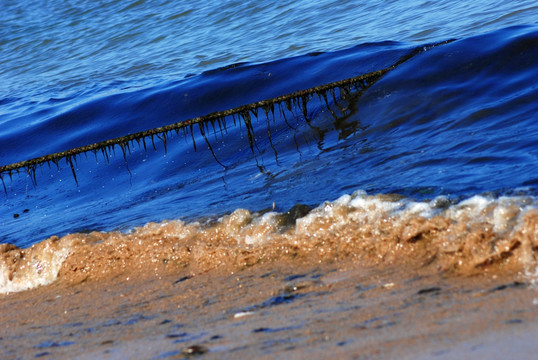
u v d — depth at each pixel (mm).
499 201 16281
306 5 68500
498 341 9336
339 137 30625
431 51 35844
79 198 33219
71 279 19547
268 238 18703
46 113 49031
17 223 30812
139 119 41938
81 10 99250
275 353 10469
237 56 56812
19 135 44469
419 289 12852
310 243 17125
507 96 28953
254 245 18219
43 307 17469
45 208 32688
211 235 19938
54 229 27641
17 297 19297
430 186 19938
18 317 16922
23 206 33969
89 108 45250
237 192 26047
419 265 14406
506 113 26891
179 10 84062
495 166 20812
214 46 63875
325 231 17922
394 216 17359
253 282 15805
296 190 24047
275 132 34156
